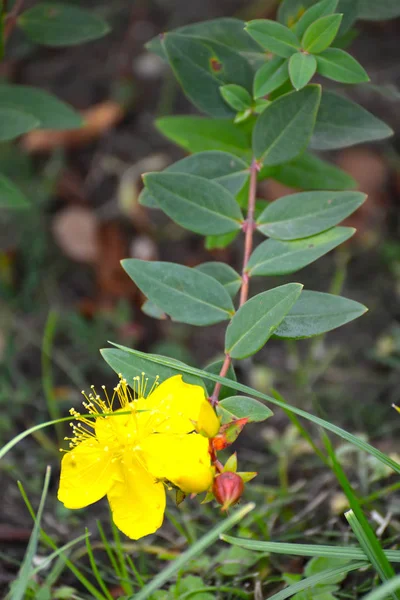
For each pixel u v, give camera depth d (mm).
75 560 734
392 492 754
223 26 731
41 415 845
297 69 675
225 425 631
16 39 842
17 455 815
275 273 678
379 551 632
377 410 840
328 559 699
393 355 871
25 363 883
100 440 635
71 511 765
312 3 719
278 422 838
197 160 706
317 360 879
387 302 908
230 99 707
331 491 760
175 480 619
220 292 667
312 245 678
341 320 658
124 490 631
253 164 701
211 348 898
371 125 704
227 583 714
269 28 683
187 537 728
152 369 654
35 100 781
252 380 864
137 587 716
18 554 740
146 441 629
